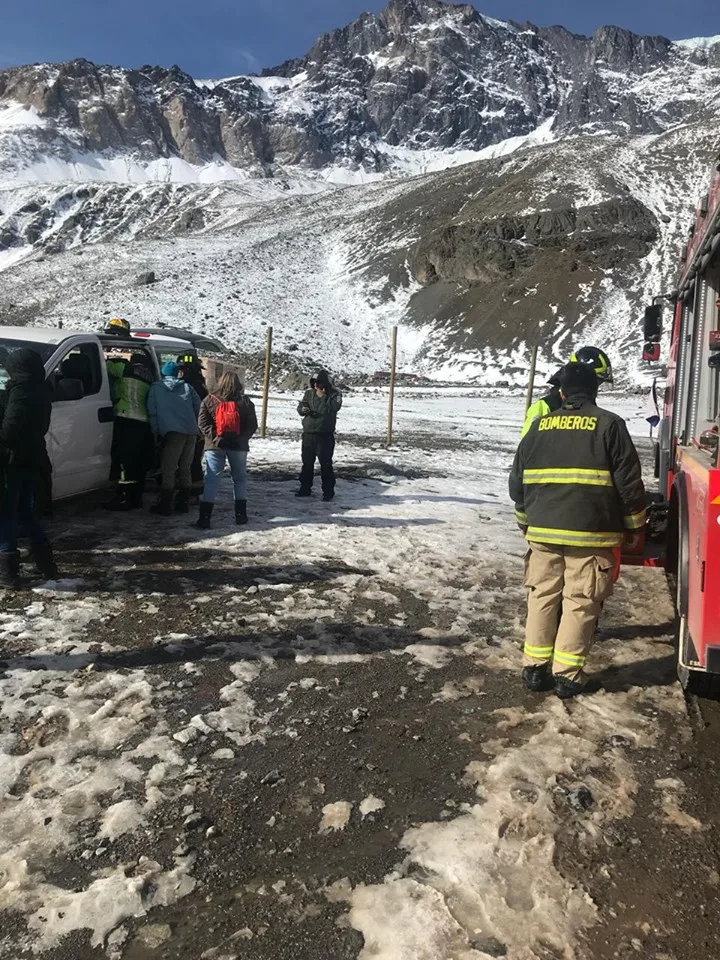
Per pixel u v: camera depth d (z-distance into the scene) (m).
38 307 102.88
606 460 4.25
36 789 3.32
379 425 24.83
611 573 4.38
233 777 3.50
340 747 3.82
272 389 43.00
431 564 7.30
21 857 2.88
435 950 2.51
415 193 146.62
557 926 2.63
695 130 128.38
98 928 2.58
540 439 4.42
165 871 2.85
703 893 2.84
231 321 91.81
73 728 3.82
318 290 111.00
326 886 2.81
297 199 195.88
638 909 2.74
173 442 8.38
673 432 6.70
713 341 5.07
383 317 97.94
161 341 10.98
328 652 5.01
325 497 10.27
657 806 3.38
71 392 7.26
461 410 34.81
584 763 3.72
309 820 3.21
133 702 4.14
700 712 4.32
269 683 4.50
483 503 10.81
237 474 8.30
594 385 4.47
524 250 93.88
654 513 6.84
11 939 2.52
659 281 84.25
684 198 102.25
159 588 6.09
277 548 7.52
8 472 5.64
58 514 8.31
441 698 4.42
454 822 3.20
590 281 87.00
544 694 4.51
